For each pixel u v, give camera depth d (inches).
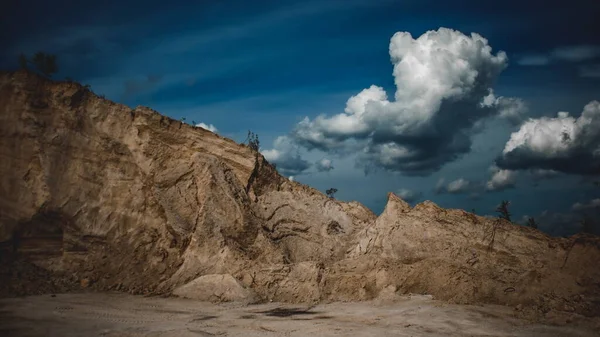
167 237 1144.2
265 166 1438.2
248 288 1004.6
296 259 1234.0
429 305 901.8
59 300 896.9
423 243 1079.6
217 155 1338.6
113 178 1197.7
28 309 804.0
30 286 976.3
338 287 1013.2
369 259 1066.7
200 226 1125.1
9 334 651.5
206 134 1342.3
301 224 1311.5
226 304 940.0
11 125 1156.5
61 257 1107.3
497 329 730.8
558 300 869.8
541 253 1000.2
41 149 1150.3
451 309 866.1
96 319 767.1
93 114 1234.6
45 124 1178.0
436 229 1095.0
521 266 987.3
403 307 898.1
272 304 958.4
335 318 816.9
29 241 1115.3
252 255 1140.5
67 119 1195.3
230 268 1053.2
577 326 749.3
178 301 958.4
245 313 861.8
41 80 1200.2
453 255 1040.2
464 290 946.7
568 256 958.4
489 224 1078.4
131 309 864.3
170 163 1262.3
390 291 976.9
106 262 1106.1
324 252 1246.9
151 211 1182.3
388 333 703.1
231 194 1219.2
